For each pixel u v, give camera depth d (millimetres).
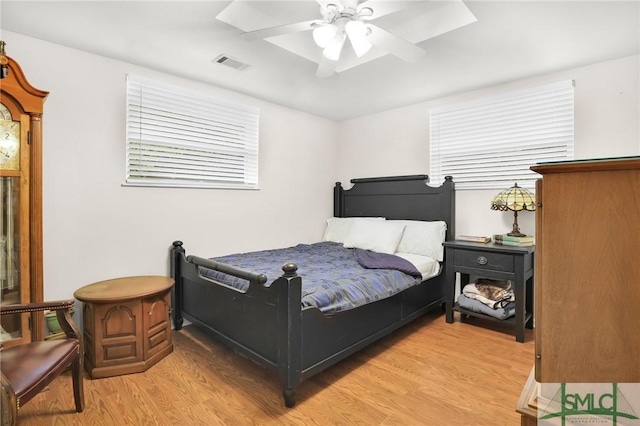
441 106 3486
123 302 2121
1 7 1866
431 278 3061
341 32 1806
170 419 1694
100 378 2074
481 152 3250
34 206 2010
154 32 2164
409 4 2045
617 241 707
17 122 1949
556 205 771
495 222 3186
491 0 1814
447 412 1743
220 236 3189
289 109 3809
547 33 2166
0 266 1957
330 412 1752
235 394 1916
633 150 2500
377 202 3934
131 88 2643
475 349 2482
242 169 3377
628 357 703
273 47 2383
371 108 3848
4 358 1506
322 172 4211
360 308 2238
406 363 2275
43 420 1674
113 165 2549
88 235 2436
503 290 2883
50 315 2230
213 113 3145
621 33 2168
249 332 2061
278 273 2439
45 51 2250
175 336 2736
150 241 2744
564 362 768
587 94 2688
